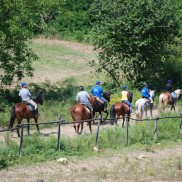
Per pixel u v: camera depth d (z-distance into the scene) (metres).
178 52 42.38
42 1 33.88
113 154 21.09
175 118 26.61
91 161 19.97
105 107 28.06
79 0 70.94
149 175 18.27
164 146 22.97
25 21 32.94
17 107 23.08
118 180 17.45
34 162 19.30
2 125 26.45
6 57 32.50
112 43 35.75
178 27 36.97
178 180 17.80
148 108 27.77
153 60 36.84
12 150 19.86
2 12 31.09
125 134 23.11
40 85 39.22
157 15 35.19
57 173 18.16
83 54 58.78
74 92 35.41
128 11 35.78
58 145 20.75
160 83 38.66
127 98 26.83
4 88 36.91
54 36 66.56
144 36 35.69
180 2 39.75
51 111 29.55
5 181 16.88
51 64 52.53
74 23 68.81
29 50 34.09
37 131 24.59
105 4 36.31
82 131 25.78
